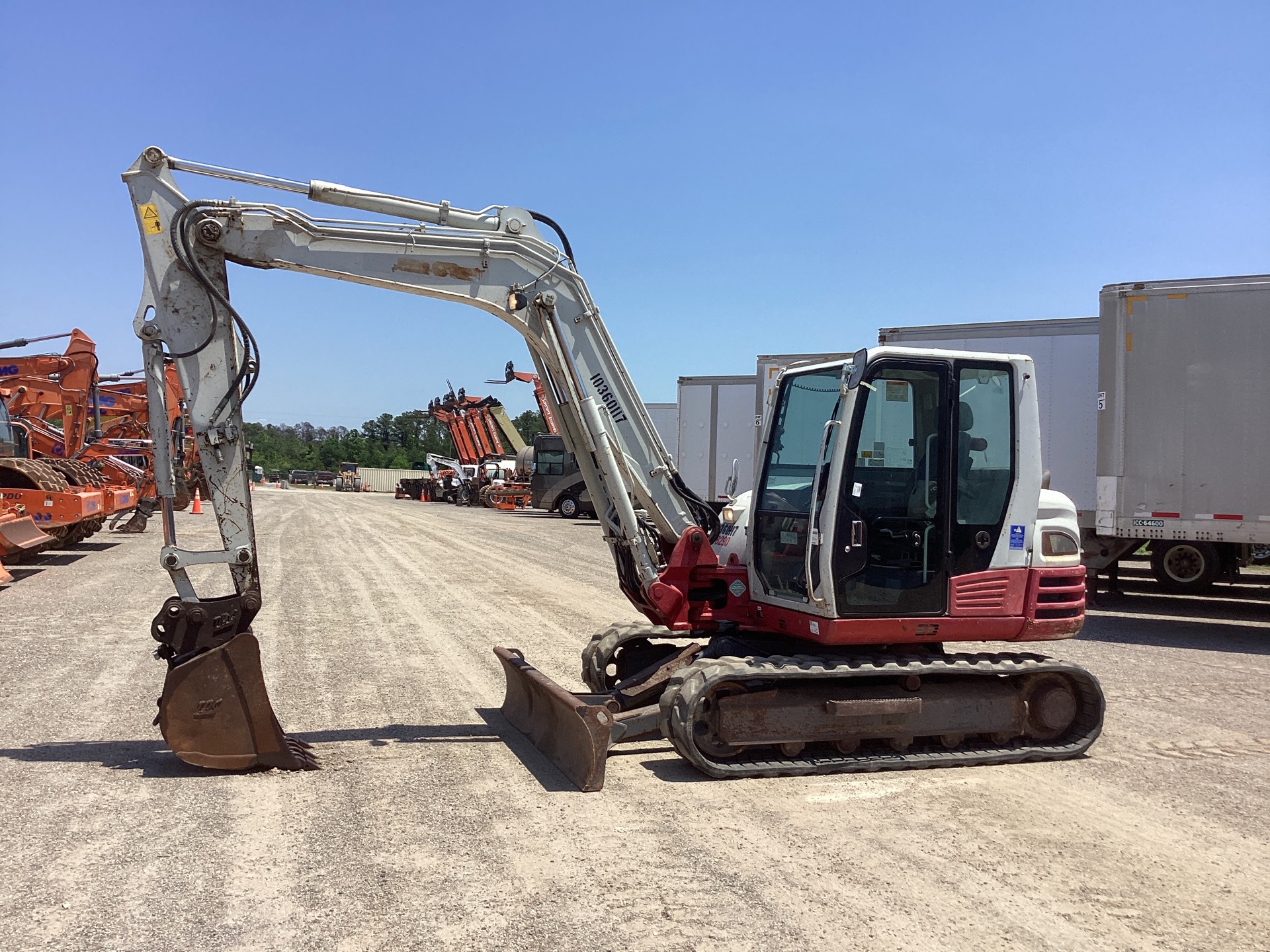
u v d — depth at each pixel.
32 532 13.77
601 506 6.38
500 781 5.11
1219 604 13.09
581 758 5.06
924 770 5.57
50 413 19.77
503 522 30.27
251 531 5.36
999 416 5.93
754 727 5.32
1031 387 5.97
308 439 142.00
